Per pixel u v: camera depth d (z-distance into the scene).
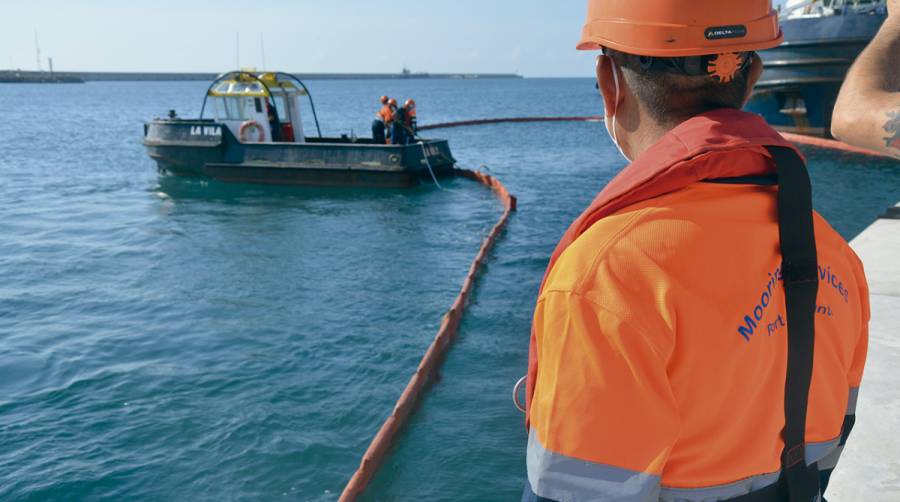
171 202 17.09
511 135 37.78
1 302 9.26
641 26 0.97
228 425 5.72
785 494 1.00
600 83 1.12
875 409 2.75
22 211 16.27
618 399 0.84
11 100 108.56
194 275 10.56
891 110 0.86
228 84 18.95
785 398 0.96
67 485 4.89
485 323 8.19
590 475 0.86
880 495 2.27
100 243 12.89
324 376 6.70
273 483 4.89
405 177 17.95
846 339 1.05
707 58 0.97
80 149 31.19
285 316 8.53
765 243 0.92
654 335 0.84
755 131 0.93
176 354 7.35
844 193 16.69
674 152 0.92
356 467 5.09
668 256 0.87
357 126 50.88
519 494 4.62
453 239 13.03
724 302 0.88
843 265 1.07
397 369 6.86
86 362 7.16
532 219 14.96
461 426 5.54
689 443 0.90
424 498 4.59
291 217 15.10
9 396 6.35
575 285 0.87
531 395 1.01
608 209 0.93
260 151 18.56
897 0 1.02
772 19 0.99
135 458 5.25
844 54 21.77
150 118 59.41
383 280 10.18
